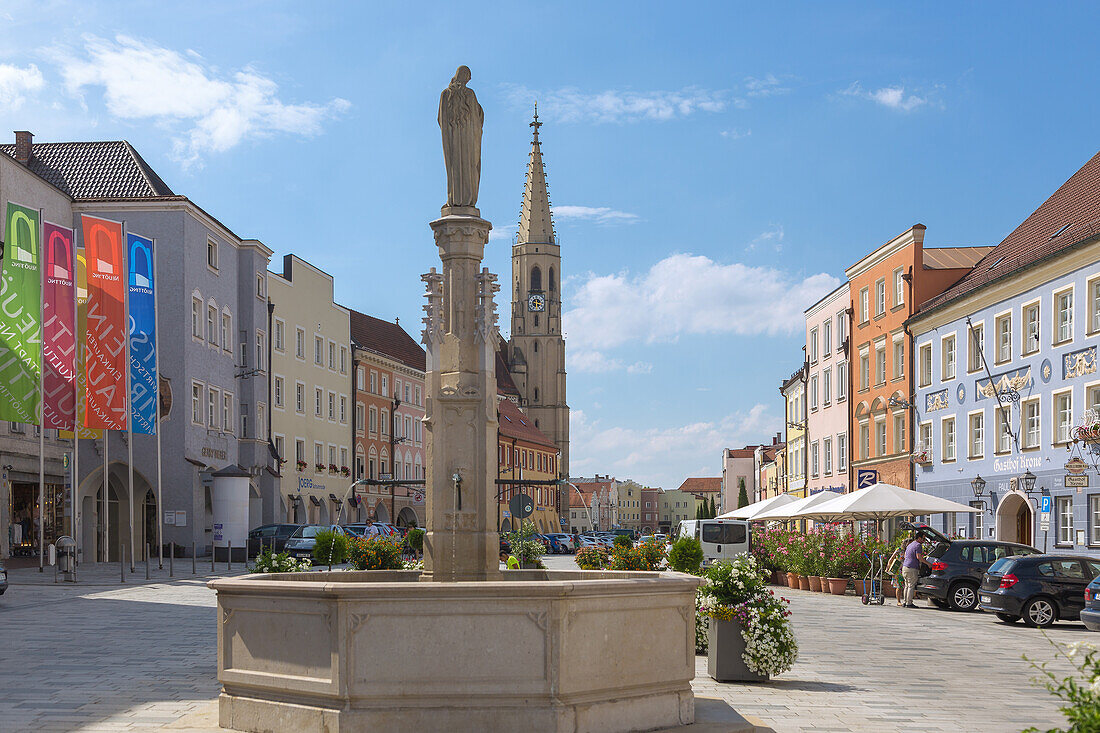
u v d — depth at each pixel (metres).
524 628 9.09
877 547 34.34
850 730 11.03
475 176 11.63
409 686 9.02
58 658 15.94
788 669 14.43
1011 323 39.09
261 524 58.66
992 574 25.16
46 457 44.53
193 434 51.34
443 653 9.05
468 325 11.28
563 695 9.09
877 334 53.78
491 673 9.05
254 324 59.91
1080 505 33.28
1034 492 36.69
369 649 9.05
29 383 34.47
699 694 13.27
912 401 48.50
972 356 42.59
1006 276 38.56
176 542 49.56
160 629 19.97
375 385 82.50
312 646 9.28
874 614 26.88
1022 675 15.55
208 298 53.94
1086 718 5.88
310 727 9.20
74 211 50.38
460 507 10.99
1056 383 35.44
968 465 42.66
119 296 36.56
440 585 9.02
